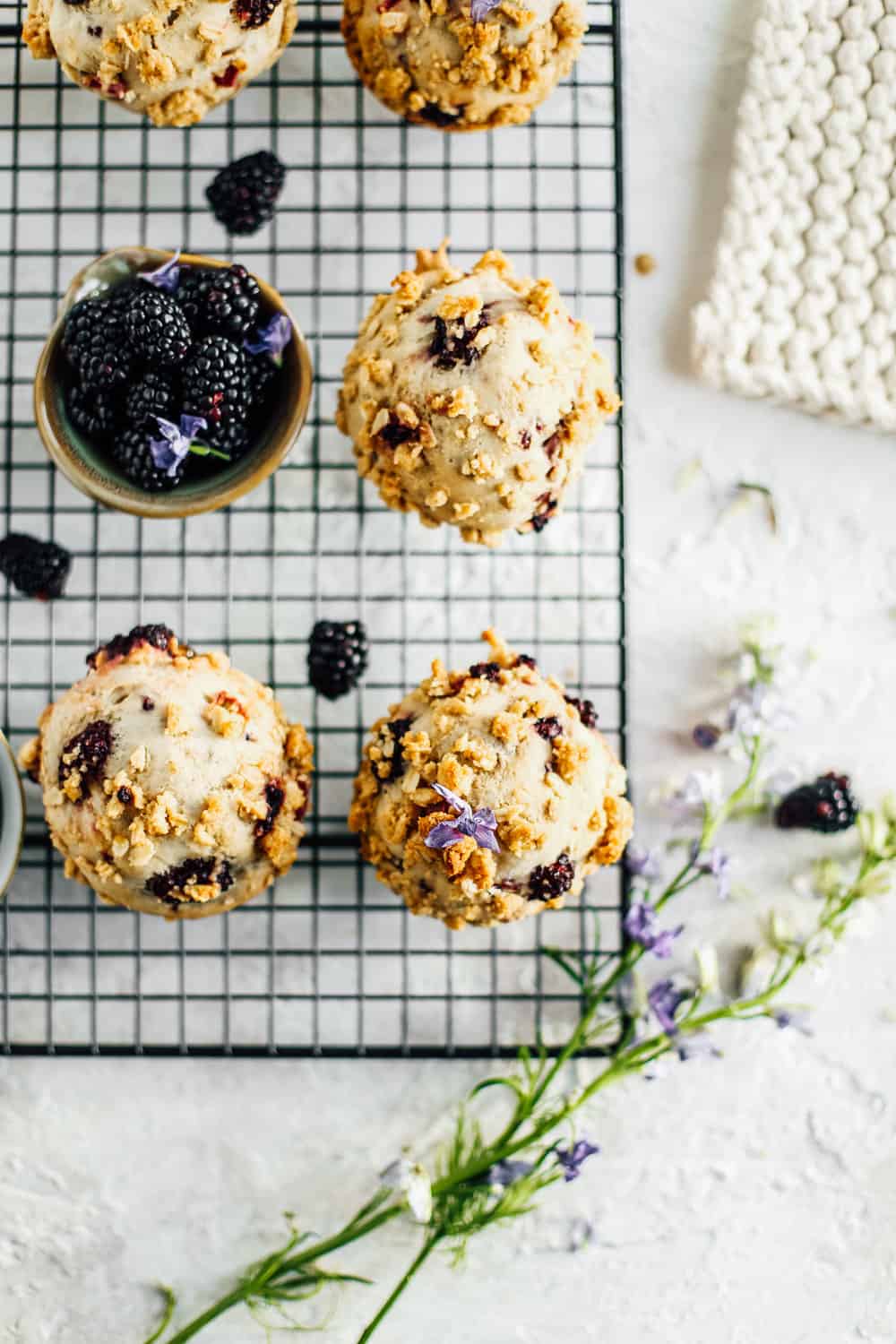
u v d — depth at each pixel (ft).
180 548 2.22
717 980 2.23
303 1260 2.13
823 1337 2.22
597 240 2.24
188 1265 2.20
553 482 2.04
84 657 2.22
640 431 2.24
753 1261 2.22
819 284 2.20
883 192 2.20
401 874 2.04
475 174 2.23
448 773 1.99
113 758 1.99
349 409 2.07
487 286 2.04
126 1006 2.21
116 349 2.02
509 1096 2.21
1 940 2.20
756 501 2.24
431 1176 2.21
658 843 2.24
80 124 2.22
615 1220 2.22
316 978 2.19
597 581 2.24
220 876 2.01
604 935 2.22
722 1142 2.23
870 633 2.25
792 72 2.20
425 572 2.23
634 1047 2.16
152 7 2.00
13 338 2.21
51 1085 2.20
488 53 2.03
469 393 1.99
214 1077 2.21
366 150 2.23
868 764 2.25
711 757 2.24
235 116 2.22
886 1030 2.24
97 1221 2.20
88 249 2.22
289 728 2.08
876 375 2.21
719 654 2.24
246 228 2.18
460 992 2.21
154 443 2.01
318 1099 2.21
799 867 2.24
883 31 2.19
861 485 2.25
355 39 2.10
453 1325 2.20
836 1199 2.23
